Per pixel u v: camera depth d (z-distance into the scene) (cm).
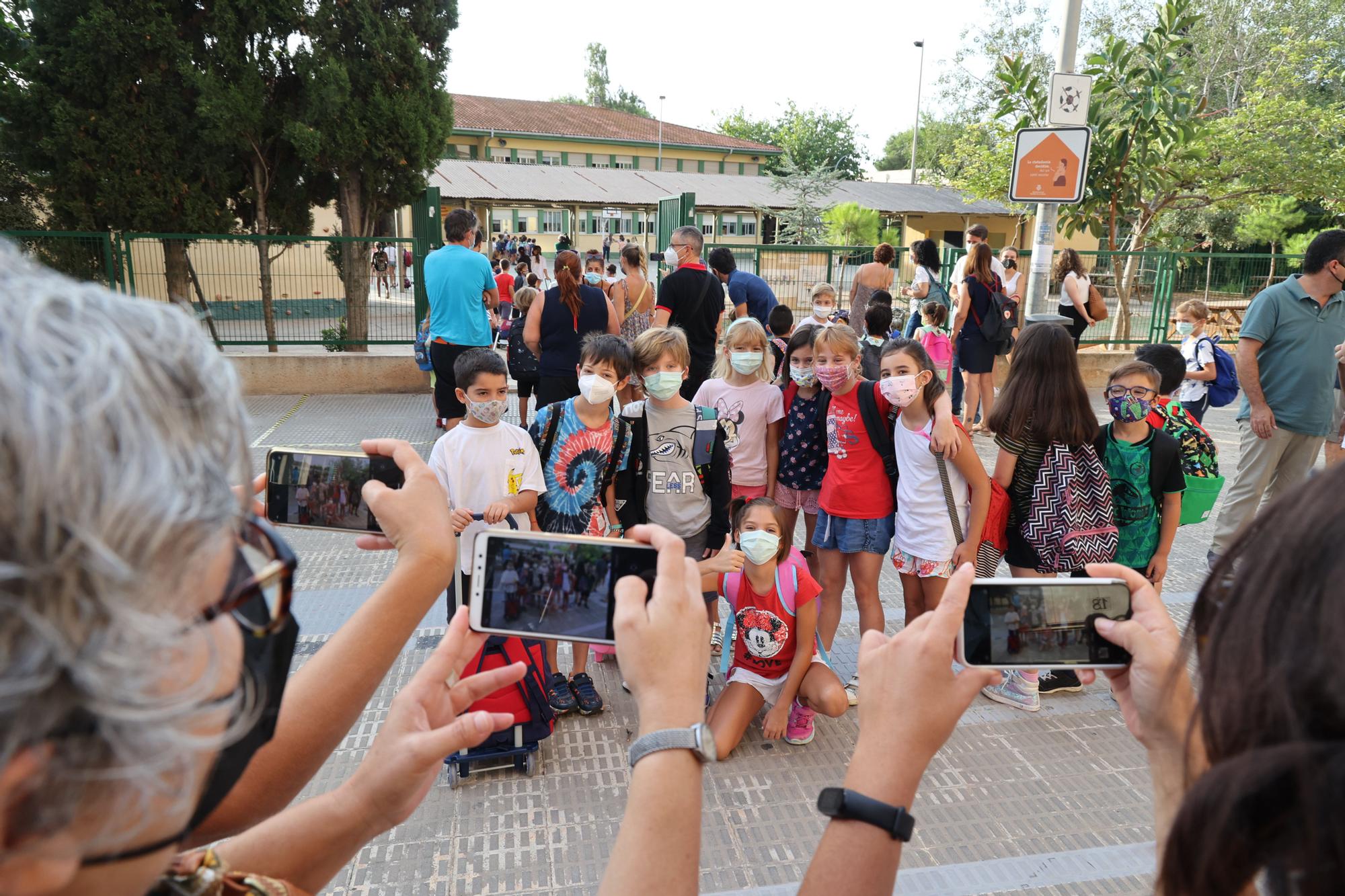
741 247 1038
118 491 33
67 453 32
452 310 682
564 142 4503
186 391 39
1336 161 1711
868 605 358
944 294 889
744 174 4984
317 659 84
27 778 34
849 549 356
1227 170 1780
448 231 678
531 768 289
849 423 349
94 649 34
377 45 1015
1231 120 1791
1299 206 2630
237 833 80
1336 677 39
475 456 314
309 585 437
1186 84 2136
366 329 990
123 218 959
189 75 924
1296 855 40
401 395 972
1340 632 40
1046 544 330
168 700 38
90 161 937
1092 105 1131
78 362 34
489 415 313
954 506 332
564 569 113
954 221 3416
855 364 352
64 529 32
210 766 48
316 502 139
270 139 1024
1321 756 39
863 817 67
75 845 38
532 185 2986
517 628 113
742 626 310
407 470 96
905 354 323
